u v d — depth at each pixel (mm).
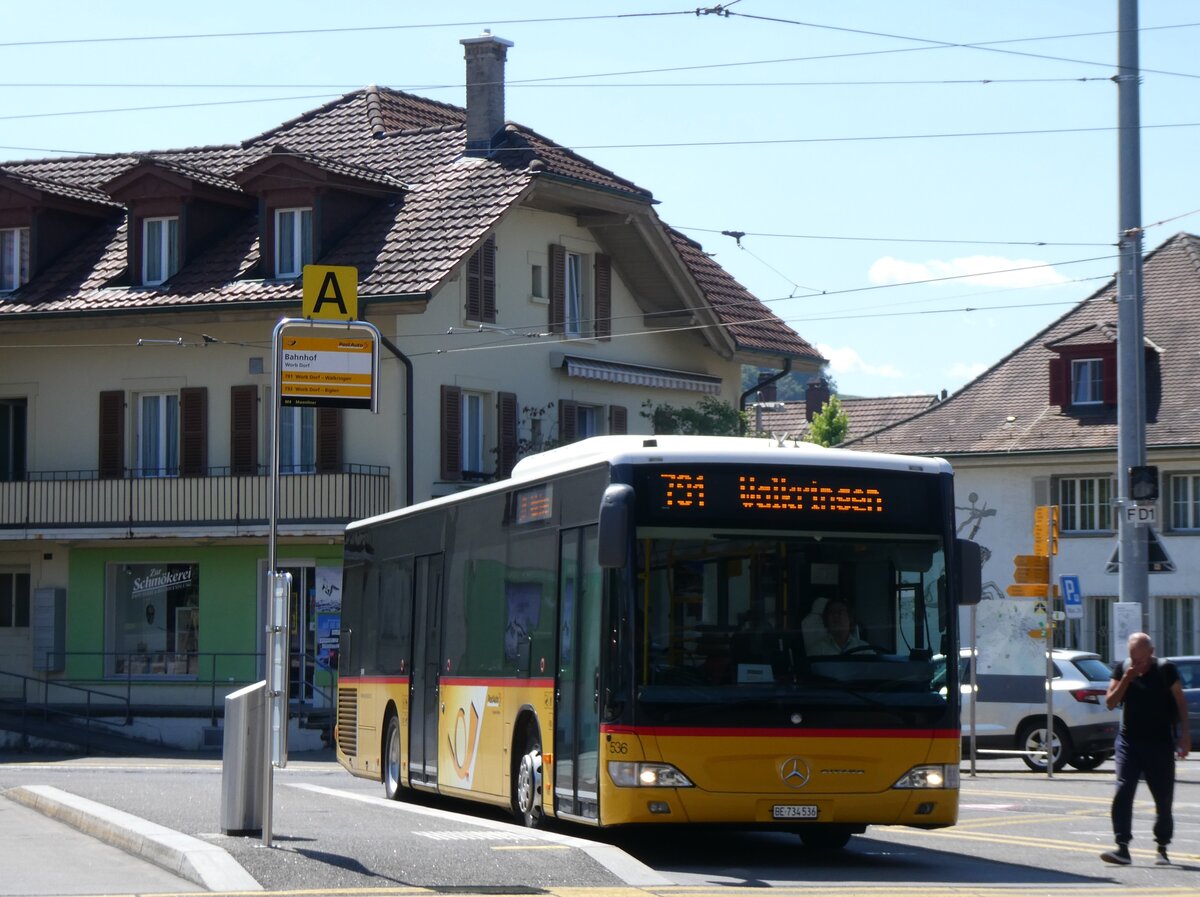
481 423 47625
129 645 48062
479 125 49406
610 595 16438
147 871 15172
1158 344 53031
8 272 50094
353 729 26641
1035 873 16484
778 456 16844
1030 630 32375
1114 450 51156
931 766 16609
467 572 21328
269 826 15430
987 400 55531
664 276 52000
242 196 48938
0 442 50062
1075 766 33250
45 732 44938
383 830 17188
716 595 16500
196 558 47312
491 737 19938
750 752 16234
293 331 15312
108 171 55875
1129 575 28453
